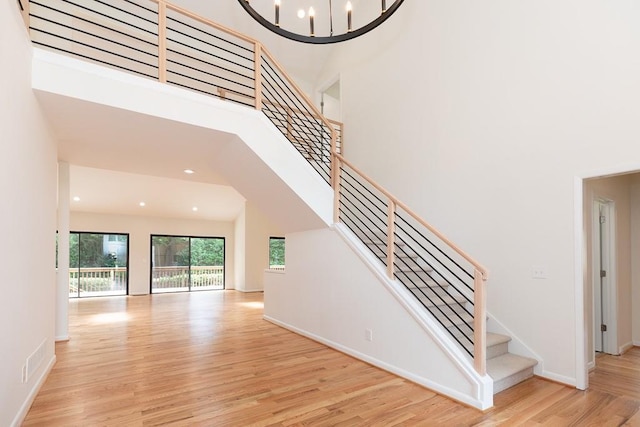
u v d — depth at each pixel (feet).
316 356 13.21
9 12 7.29
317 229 15.38
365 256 12.67
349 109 19.95
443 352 9.86
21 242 8.20
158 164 16.26
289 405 9.11
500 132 12.30
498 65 12.44
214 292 34.63
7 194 7.22
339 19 20.56
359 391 9.98
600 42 9.93
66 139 12.79
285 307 18.11
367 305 12.54
